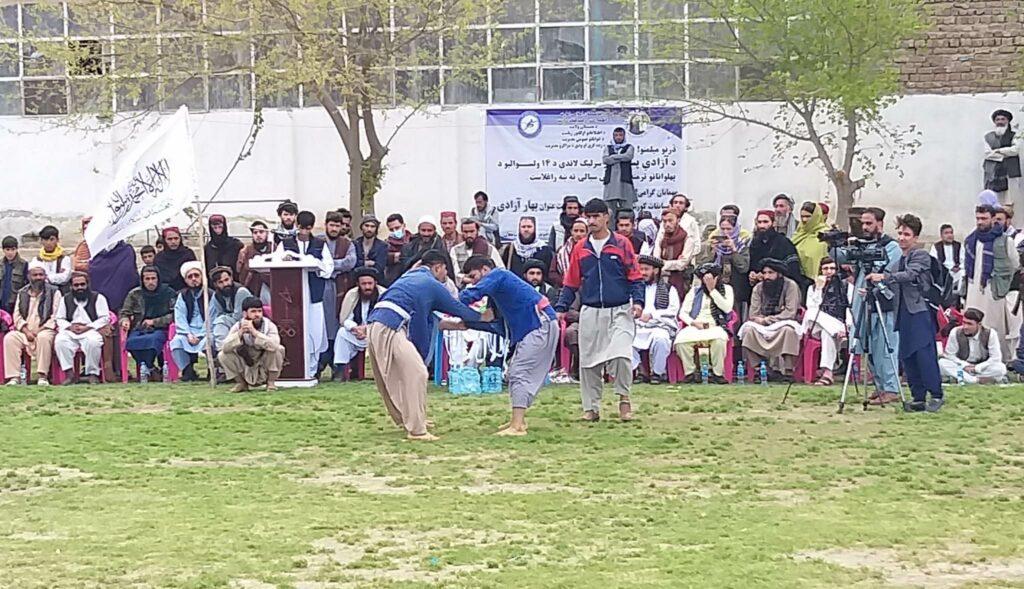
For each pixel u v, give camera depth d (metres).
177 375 15.84
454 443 11.20
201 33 19.44
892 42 19.48
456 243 16.45
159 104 22.33
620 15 22.08
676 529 8.04
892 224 21.75
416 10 19.80
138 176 15.14
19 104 22.94
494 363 14.84
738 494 9.12
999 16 21.59
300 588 6.82
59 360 15.80
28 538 7.97
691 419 12.44
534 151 21.72
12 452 10.98
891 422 12.14
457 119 22.22
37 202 22.91
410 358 11.41
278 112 22.56
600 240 12.25
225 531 8.04
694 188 21.69
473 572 7.07
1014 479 9.68
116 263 16.78
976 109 21.55
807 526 8.11
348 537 7.86
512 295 11.66
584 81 22.28
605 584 6.78
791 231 16.91
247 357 14.62
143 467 10.34
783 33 19.42
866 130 21.19
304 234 15.38
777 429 11.80
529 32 22.33
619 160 21.05
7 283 16.66
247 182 22.70
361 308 15.55
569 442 11.20
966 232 21.59
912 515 8.45
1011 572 7.11
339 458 10.62
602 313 12.21
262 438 11.55
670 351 15.21
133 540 7.86
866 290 12.95
